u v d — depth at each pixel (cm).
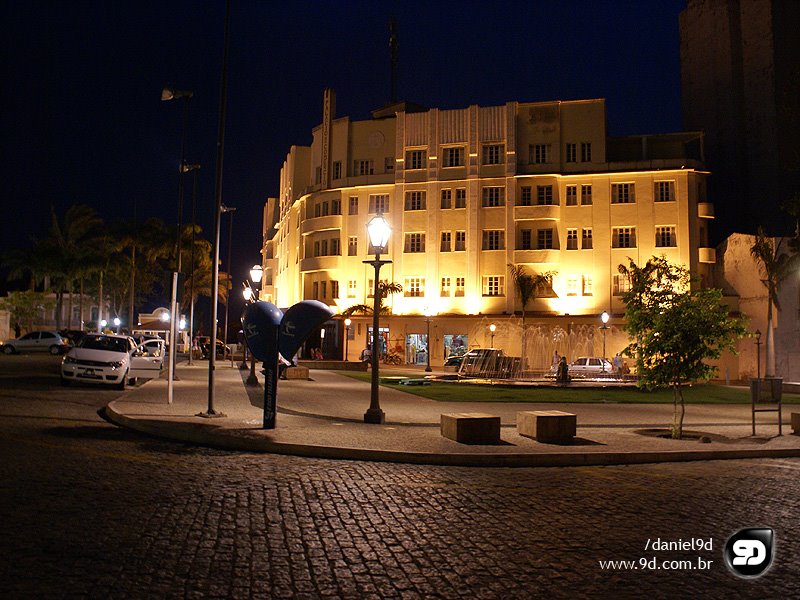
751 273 4416
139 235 6894
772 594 502
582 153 5353
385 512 739
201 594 475
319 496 811
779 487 929
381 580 514
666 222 5112
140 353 2575
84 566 523
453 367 4725
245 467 994
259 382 2681
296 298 6300
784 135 5550
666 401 2423
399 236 5597
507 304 5322
